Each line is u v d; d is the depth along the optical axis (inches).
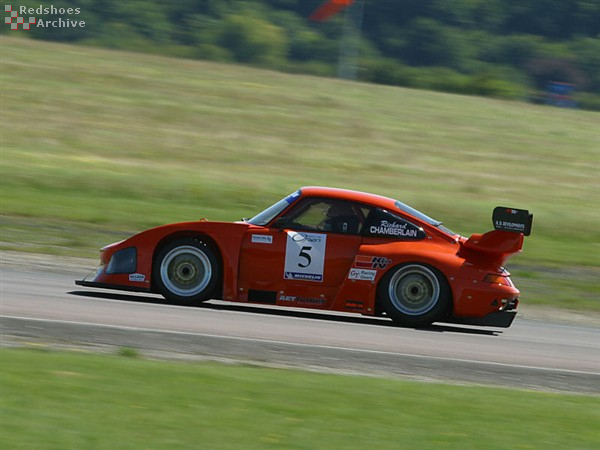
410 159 4126.5
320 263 1316.4
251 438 676.7
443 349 1197.7
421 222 1350.9
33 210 2375.7
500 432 756.0
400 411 800.3
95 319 1174.3
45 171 2977.4
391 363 1080.8
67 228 2207.2
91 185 2829.7
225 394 807.1
